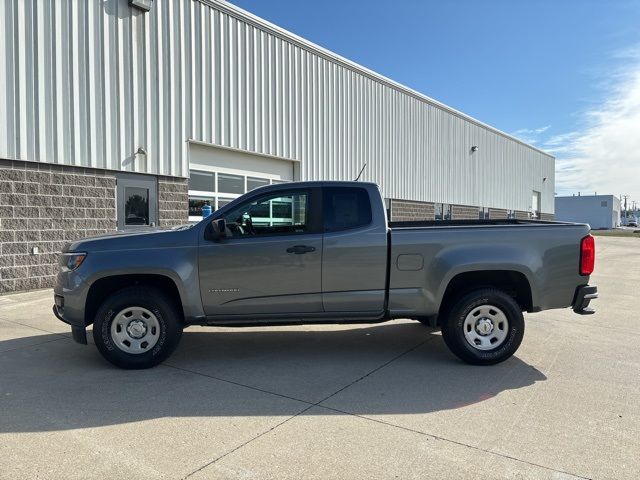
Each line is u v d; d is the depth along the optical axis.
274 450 3.35
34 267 9.39
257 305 5.15
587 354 5.74
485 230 5.25
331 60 16.50
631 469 3.12
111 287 5.22
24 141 9.11
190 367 5.17
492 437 3.56
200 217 12.56
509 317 5.20
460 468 3.12
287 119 14.75
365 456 3.27
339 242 5.18
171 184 11.62
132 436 3.54
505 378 4.86
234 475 3.02
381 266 5.20
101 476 3.00
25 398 4.25
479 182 28.03
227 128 12.88
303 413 3.98
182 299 5.02
